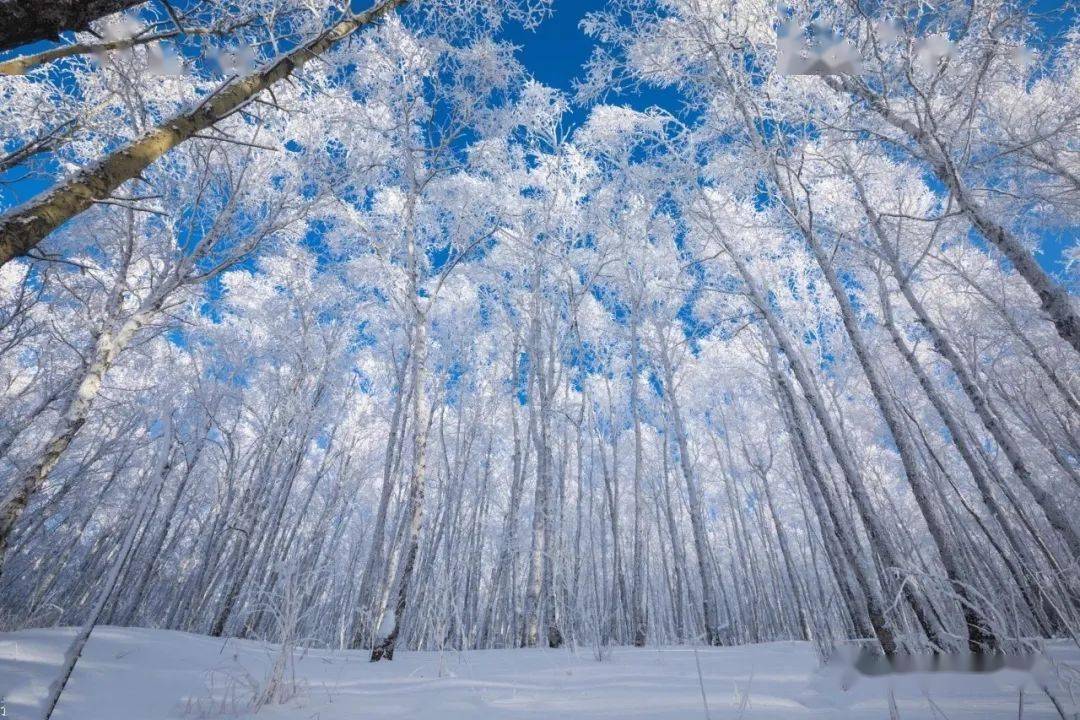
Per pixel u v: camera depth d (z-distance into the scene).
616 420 20.80
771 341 10.56
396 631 6.65
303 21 4.07
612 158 11.38
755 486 20.75
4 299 6.86
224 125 7.32
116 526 13.56
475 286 16.88
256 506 11.99
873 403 14.60
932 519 5.54
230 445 12.98
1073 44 5.77
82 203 1.64
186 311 10.45
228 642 6.13
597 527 22.61
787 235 9.75
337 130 8.40
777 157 6.67
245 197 7.94
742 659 5.26
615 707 2.93
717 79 6.80
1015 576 5.77
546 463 11.09
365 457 19.41
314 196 8.27
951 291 10.51
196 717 3.00
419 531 7.43
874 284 11.68
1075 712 1.82
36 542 12.55
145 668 4.03
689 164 8.31
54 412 10.48
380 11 3.04
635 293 14.19
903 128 5.86
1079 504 10.30
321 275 13.17
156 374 12.37
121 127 6.06
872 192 9.02
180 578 14.82
